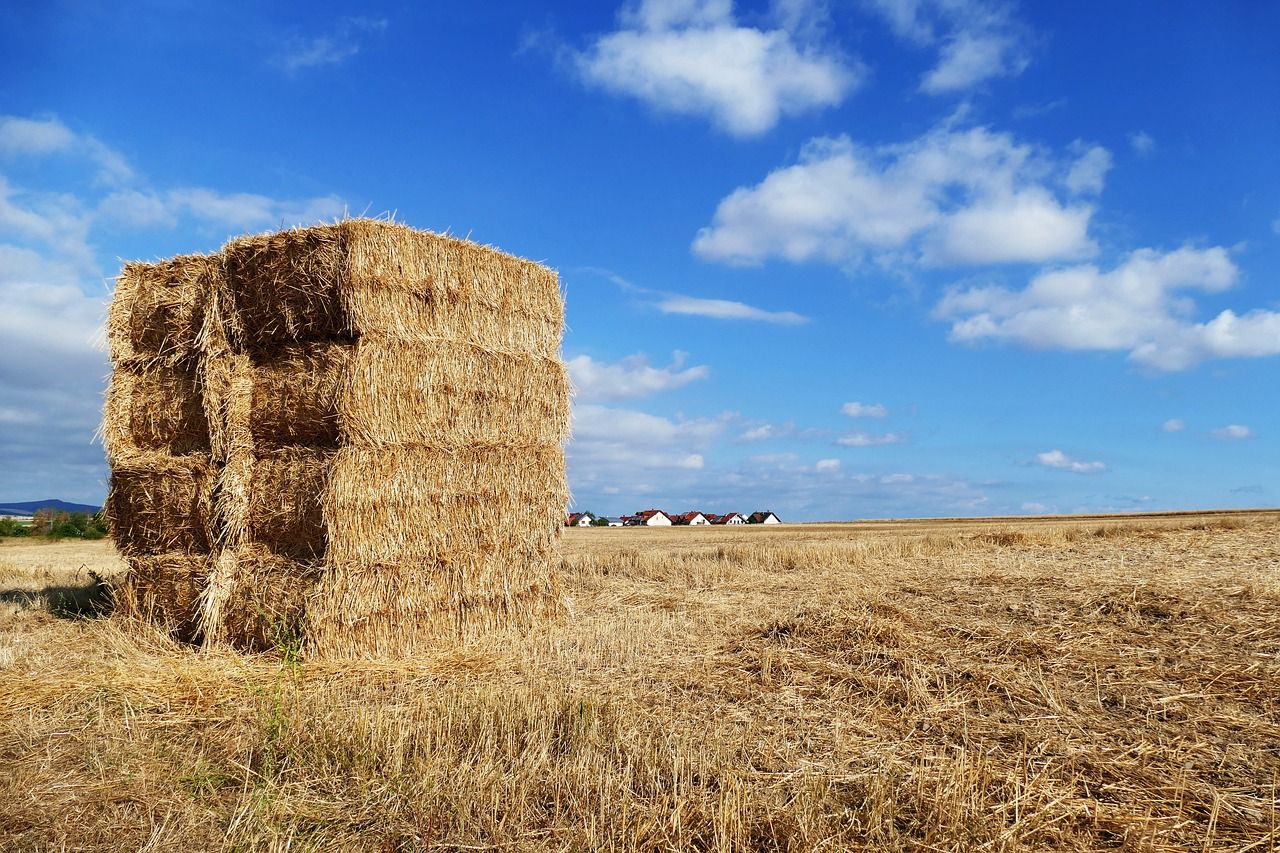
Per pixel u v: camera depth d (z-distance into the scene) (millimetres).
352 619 8281
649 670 7426
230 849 4164
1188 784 4793
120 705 6488
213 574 8742
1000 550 17844
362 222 8328
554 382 10648
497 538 9734
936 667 7156
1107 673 6848
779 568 15398
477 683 7031
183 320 9148
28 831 4379
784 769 5098
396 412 8633
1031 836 4211
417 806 4578
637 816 4375
